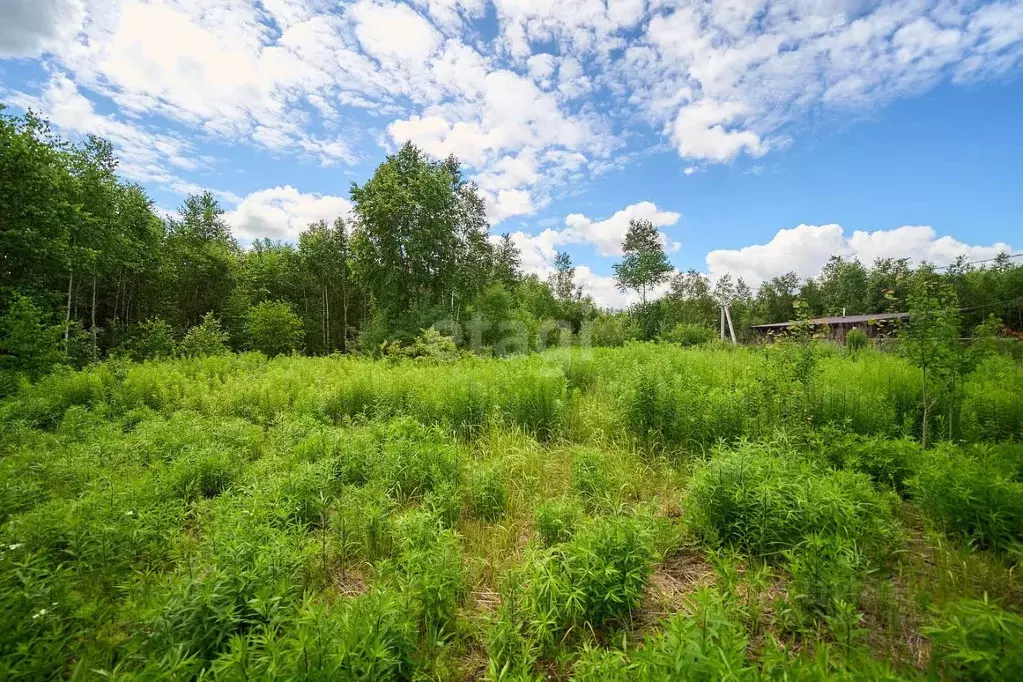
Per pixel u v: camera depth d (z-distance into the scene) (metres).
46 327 10.70
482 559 3.25
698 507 3.54
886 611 2.57
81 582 2.83
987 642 1.81
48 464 4.58
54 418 6.82
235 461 4.94
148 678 1.87
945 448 4.26
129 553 3.10
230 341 26.78
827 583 2.49
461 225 25.23
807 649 2.31
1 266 12.88
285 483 4.01
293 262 33.78
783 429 4.87
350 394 7.78
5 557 2.74
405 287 22.56
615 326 27.78
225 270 30.70
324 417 6.99
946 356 5.14
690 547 3.38
